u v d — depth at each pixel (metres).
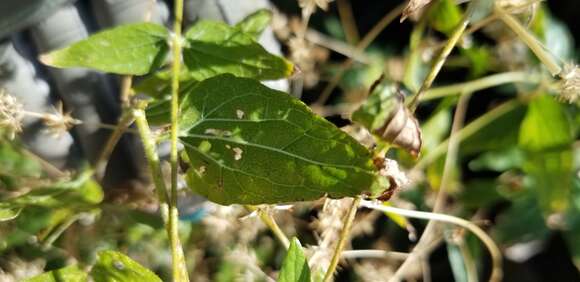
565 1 0.54
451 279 0.52
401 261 0.46
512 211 0.48
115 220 0.39
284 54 0.43
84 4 0.34
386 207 0.35
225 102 0.28
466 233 0.47
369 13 0.55
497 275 0.39
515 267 0.52
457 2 0.37
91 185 0.33
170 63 0.34
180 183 0.37
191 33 0.30
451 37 0.32
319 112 0.44
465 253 0.43
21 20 0.30
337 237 0.34
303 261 0.26
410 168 0.42
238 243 0.41
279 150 0.27
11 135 0.33
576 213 0.47
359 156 0.26
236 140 0.28
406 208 0.41
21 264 0.38
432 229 0.44
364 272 0.42
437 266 0.52
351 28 0.50
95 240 0.39
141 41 0.30
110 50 0.30
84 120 0.36
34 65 0.34
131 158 0.38
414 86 0.44
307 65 0.44
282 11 0.49
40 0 0.30
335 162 0.27
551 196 0.45
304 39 0.44
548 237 0.51
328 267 0.33
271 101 0.27
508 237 0.49
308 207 0.41
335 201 0.34
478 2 0.32
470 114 0.52
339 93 0.50
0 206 0.32
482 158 0.49
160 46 0.30
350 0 0.55
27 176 0.38
